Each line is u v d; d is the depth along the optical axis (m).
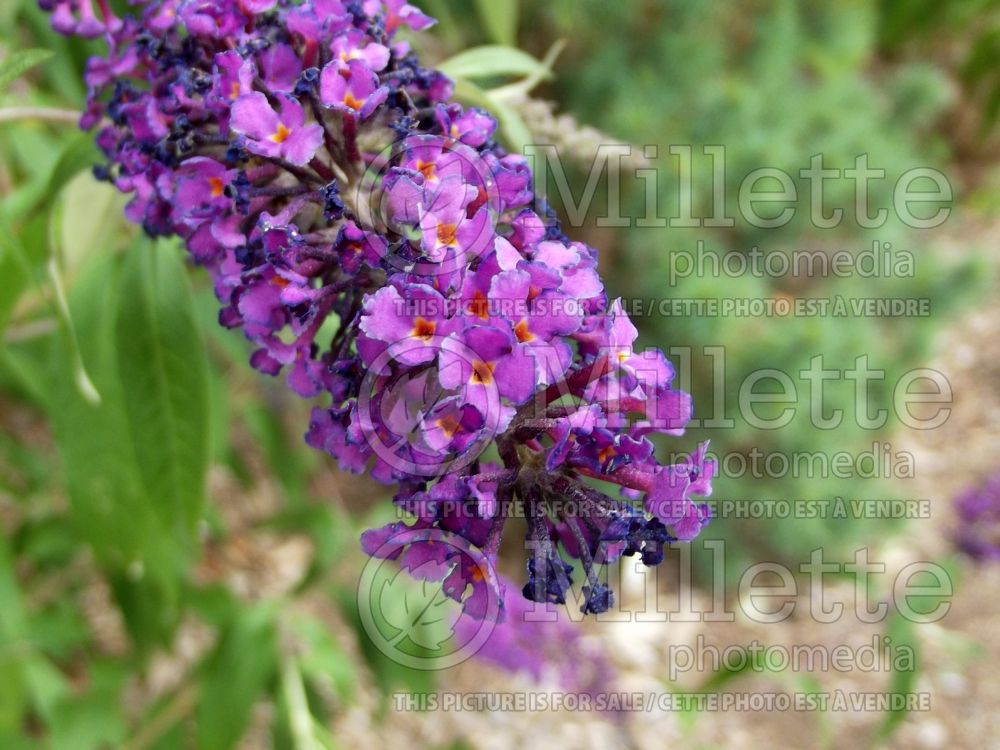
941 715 0.39
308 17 0.12
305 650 0.24
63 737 0.23
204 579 0.38
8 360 0.23
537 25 0.42
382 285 0.11
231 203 0.12
